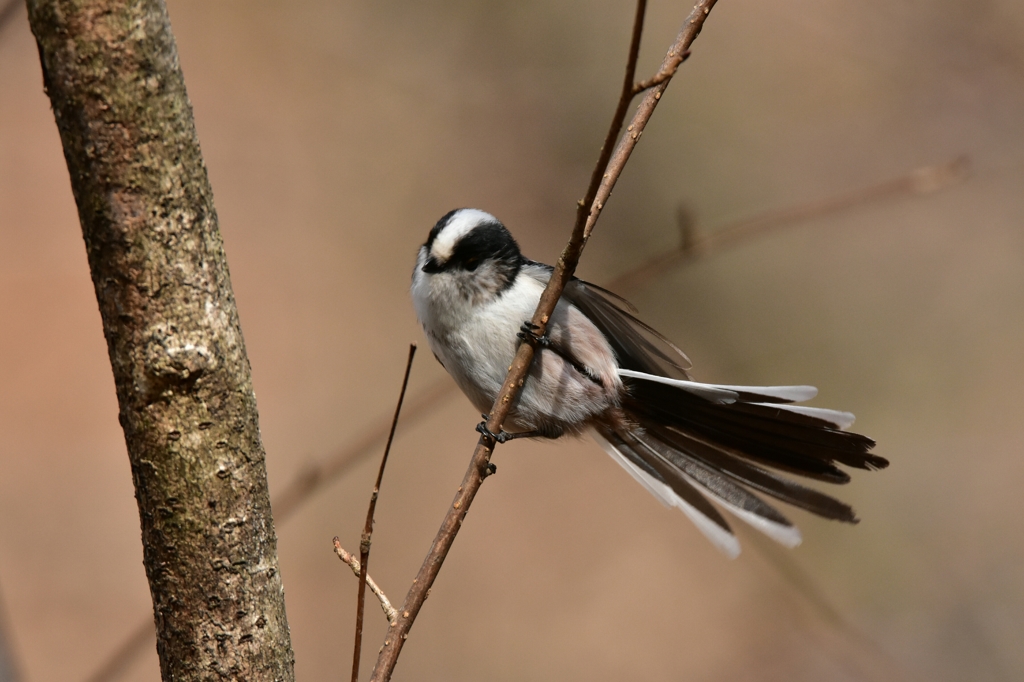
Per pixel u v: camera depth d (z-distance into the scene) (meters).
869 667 10.74
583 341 6.01
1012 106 13.23
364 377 13.60
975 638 10.98
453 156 15.46
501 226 6.13
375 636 10.86
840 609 11.45
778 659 11.02
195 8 15.87
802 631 11.19
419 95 15.72
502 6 15.75
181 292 3.04
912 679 10.65
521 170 15.38
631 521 12.71
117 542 11.43
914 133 13.76
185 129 3.02
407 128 15.58
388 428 6.80
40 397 12.67
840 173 14.23
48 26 2.83
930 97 13.59
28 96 14.98
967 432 12.96
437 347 6.09
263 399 13.19
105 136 2.89
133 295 2.99
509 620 11.41
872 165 14.15
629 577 12.01
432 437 12.98
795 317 14.16
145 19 2.89
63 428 12.39
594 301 5.98
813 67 14.79
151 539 3.17
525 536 12.41
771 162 14.68
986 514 12.20
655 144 15.23
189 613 3.19
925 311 13.93
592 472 13.37
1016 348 13.40
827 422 5.88
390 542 11.74
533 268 6.11
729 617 11.55
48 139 14.91
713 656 11.18
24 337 13.06
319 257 14.68
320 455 12.43
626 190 15.29
